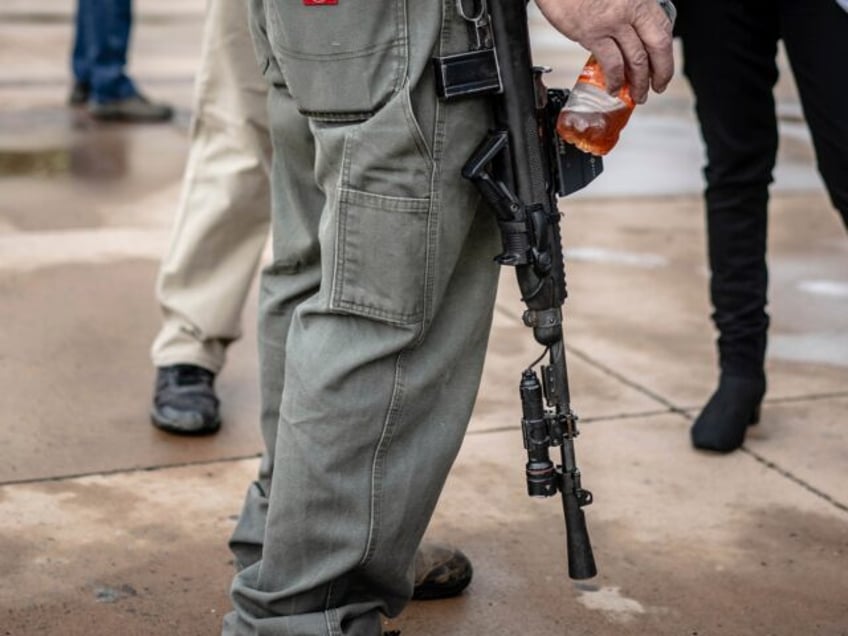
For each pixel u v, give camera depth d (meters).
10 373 4.07
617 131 2.14
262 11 2.32
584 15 2.04
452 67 2.05
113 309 4.70
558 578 2.99
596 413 3.93
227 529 3.19
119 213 5.98
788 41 3.12
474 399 2.27
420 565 2.82
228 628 2.39
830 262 5.57
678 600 2.91
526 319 2.22
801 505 3.38
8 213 5.90
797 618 2.85
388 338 2.15
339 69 2.08
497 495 3.38
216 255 3.73
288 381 2.24
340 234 2.12
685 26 3.42
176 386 3.73
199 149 3.73
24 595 2.85
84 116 8.20
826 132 3.11
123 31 8.07
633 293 5.09
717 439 3.65
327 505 2.21
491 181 2.10
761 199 3.58
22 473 3.43
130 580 2.93
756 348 3.68
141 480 3.43
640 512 3.32
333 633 2.28
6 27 11.91
